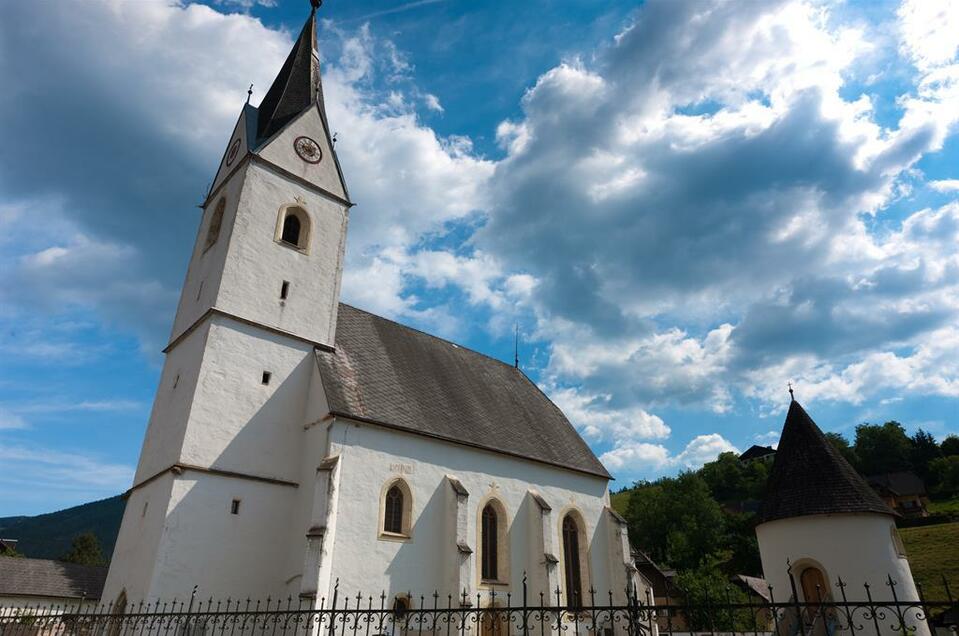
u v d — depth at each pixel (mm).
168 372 30359
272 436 27734
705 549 79812
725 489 120500
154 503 25391
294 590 25000
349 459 26844
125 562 25984
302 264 31828
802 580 26047
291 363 29672
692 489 85500
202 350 27281
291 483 27516
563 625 31875
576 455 40125
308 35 38844
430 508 29031
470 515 30719
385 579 25875
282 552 26281
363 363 32344
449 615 12828
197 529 24406
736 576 52938
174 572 23375
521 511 33719
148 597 22578
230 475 25922
